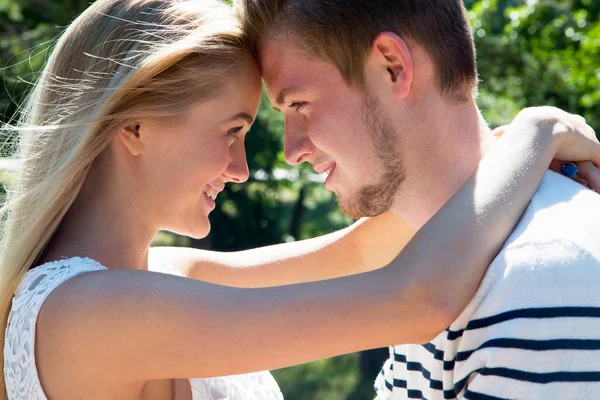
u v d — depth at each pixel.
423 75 1.81
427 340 1.61
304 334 1.57
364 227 2.28
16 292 1.77
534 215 1.63
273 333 1.57
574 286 1.54
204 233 1.88
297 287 1.62
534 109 1.83
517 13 11.16
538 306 1.53
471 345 1.58
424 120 1.82
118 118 1.74
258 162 17.92
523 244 1.58
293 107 1.89
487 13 11.81
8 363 1.71
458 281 1.58
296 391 14.01
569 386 1.51
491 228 1.62
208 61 1.78
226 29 1.81
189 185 1.81
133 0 1.79
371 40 1.79
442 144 1.82
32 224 1.76
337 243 2.30
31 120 1.87
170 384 1.81
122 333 1.58
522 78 11.49
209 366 1.59
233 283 2.22
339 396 13.58
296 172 19.30
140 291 1.60
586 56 10.77
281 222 20.88
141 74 1.72
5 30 11.47
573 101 10.85
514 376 1.51
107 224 1.81
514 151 1.73
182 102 1.76
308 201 22.08
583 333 1.52
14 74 10.52
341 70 1.81
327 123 1.84
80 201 1.82
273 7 1.83
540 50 11.22
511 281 1.55
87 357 1.60
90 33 1.79
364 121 1.83
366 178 1.86
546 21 11.02
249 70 1.85
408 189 1.86
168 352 1.58
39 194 1.77
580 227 1.59
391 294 1.58
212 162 1.81
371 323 1.57
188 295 1.60
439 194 1.84
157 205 1.82
